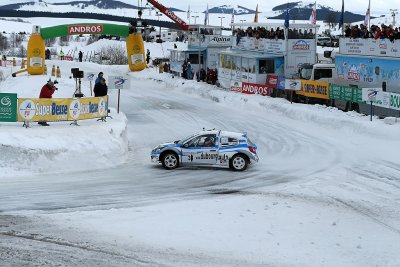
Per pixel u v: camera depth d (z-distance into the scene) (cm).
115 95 4850
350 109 3378
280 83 4031
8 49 11150
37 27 5947
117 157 2377
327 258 1270
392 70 3153
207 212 1592
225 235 1398
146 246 1301
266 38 4478
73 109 2439
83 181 2000
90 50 10556
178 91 5256
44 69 6053
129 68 6781
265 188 1912
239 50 4875
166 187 1925
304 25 4288
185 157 2244
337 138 2888
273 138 2933
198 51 5819
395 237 1422
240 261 1230
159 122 3516
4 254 1215
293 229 1465
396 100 2888
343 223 1527
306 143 2783
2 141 2128
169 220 1507
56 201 1697
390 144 2666
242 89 4509
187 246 1312
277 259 1252
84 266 1162
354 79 3494
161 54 9269
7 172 2083
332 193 1831
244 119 3591
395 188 1909
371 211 1645
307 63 4175
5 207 1612
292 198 1766
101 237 1352
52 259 1195
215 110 4041
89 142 2305
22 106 2328
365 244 1369
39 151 2164
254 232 1429
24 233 1364
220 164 2223
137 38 6631
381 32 3238
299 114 3531
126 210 1600
